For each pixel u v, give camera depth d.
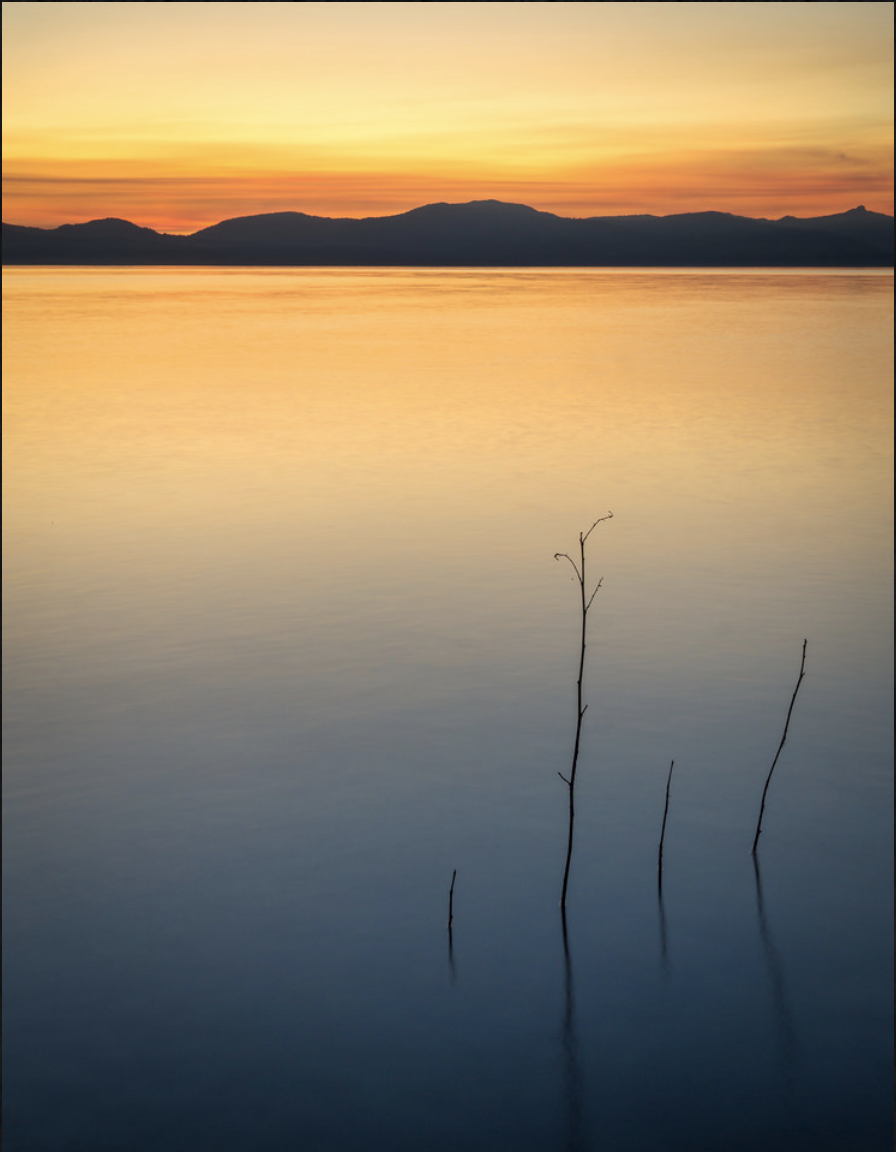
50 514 21.44
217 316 78.31
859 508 21.84
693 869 9.45
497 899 9.02
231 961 8.30
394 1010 7.78
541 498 22.59
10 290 122.75
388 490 23.34
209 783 10.91
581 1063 7.31
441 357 50.47
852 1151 6.63
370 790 10.76
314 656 14.09
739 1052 7.41
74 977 8.13
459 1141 6.71
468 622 15.29
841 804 10.54
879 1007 7.79
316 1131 6.80
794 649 14.34
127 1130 6.81
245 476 24.84
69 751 11.58
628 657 14.03
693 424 31.92
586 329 67.25
